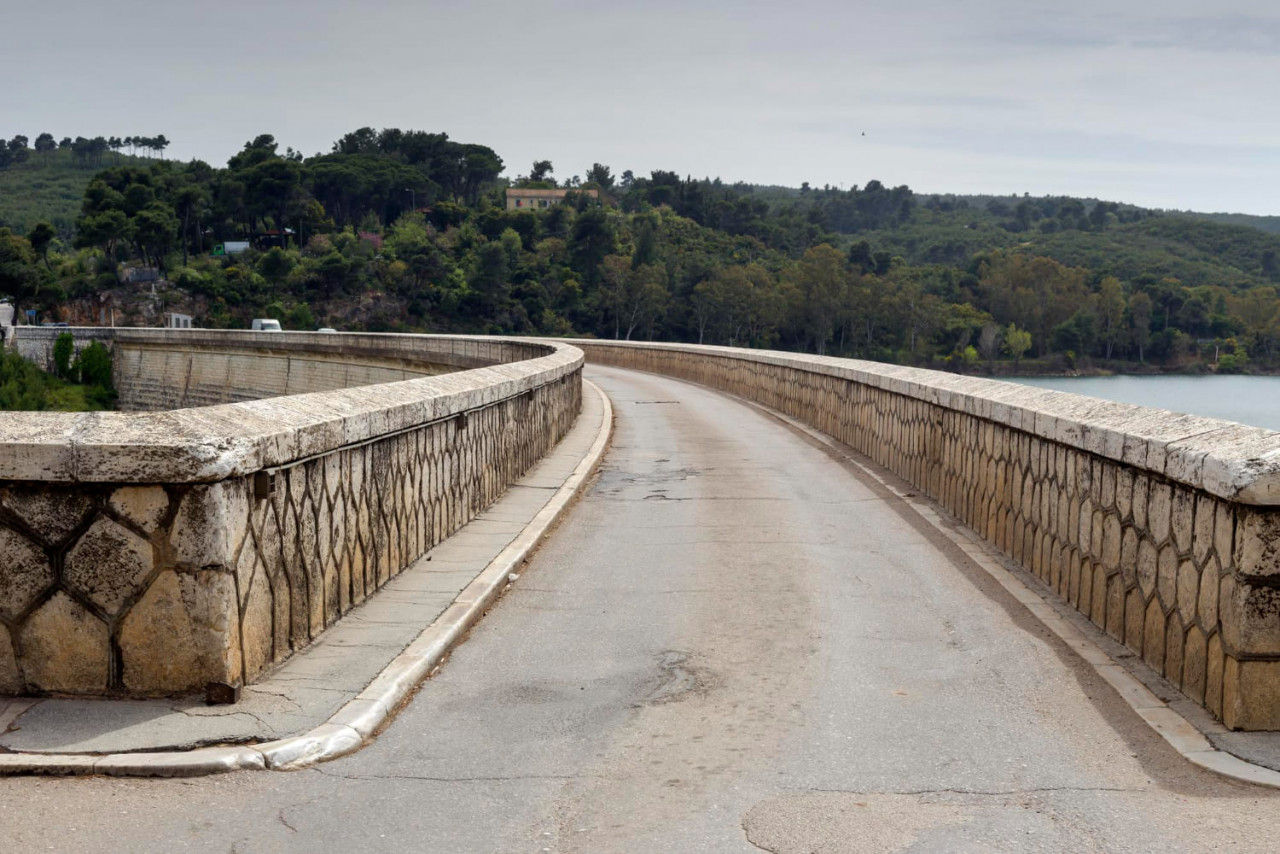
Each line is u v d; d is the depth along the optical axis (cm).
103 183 17088
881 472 1423
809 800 425
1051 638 658
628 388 3319
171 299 15062
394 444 775
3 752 455
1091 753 473
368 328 15575
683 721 519
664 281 16038
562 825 403
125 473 496
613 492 1267
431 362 5156
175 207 17612
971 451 1022
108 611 512
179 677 514
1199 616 531
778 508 1152
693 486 1314
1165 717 516
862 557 902
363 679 552
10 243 13112
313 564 620
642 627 690
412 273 16450
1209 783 439
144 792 430
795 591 785
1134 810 413
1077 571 718
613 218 19950
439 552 871
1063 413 752
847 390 1767
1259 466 472
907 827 399
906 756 471
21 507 511
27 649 516
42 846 382
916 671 596
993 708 534
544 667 606
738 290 14525
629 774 453
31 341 9769
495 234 18900
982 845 383
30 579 513
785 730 505
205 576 506
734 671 598
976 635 666
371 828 400
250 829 398
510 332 16012
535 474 1338
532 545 920
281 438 561
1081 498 711
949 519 1076
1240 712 490
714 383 3425
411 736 498
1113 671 590
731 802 423
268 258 15875
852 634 671
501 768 459
